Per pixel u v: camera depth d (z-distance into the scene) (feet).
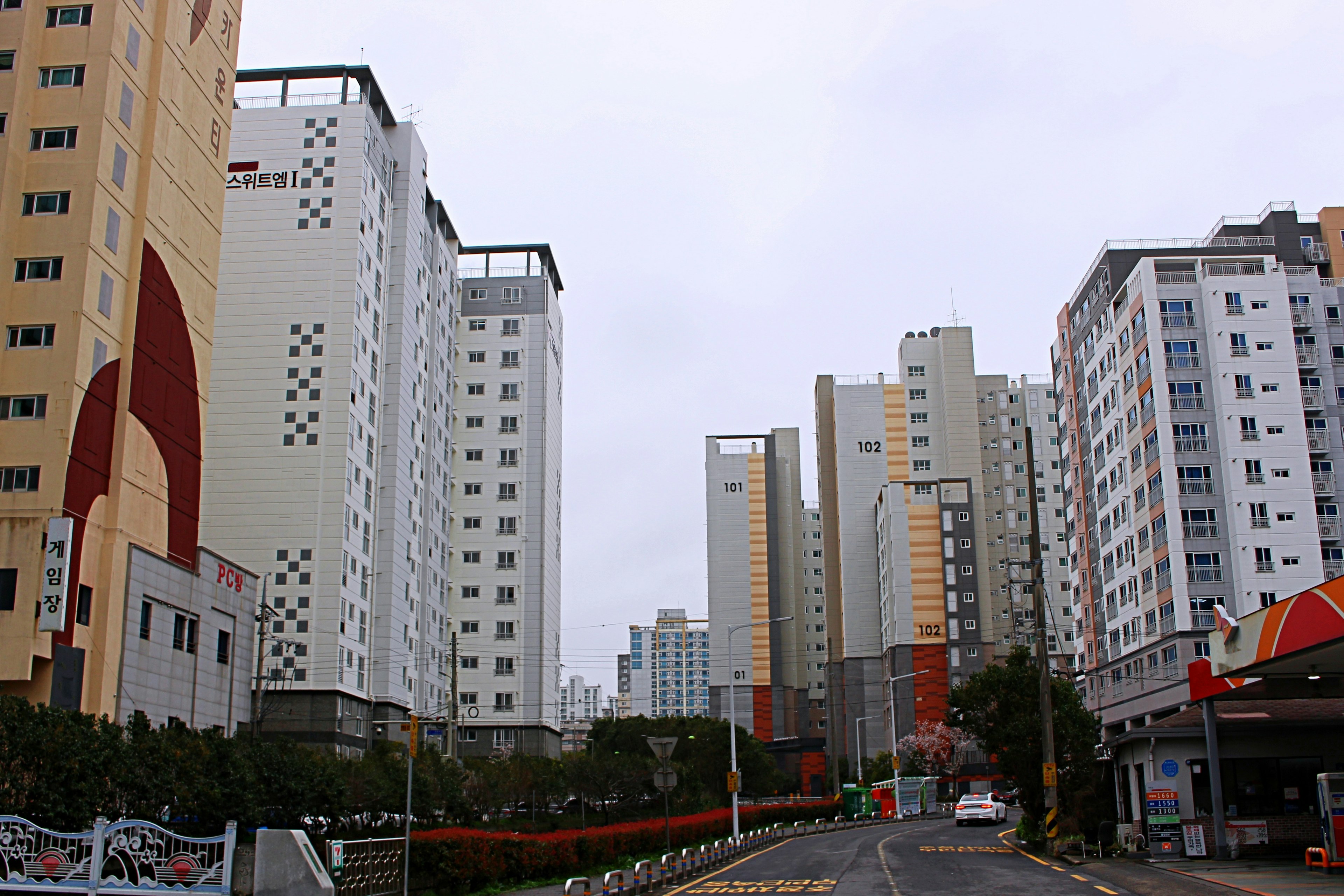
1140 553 253.44
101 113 148.77
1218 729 119.85
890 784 304.09
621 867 125.39
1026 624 189.16
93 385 144.77
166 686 155.63
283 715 246.88
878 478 463.83
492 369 376.07
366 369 276.82
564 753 286.46
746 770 358.84
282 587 253.85
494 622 357.82
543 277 384.27
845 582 459.73
